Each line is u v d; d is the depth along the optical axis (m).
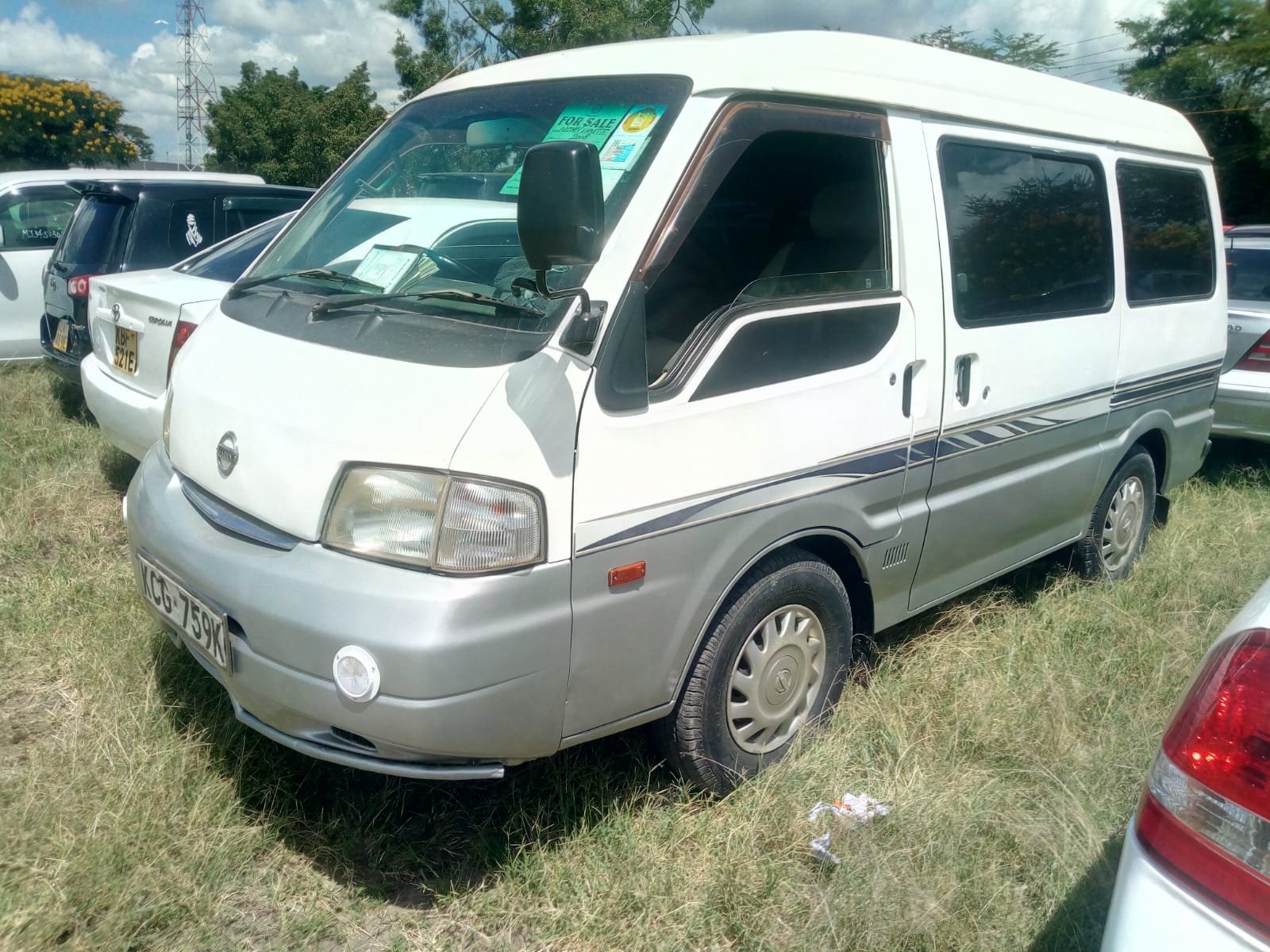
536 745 2.48
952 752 3.30
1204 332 5.03
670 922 2.55
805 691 3.25
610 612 2.53
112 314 4.89
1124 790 3.12
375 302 2.77
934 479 3.47
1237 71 24.91
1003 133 3.71
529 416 2.35
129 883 2.52
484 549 2.31
